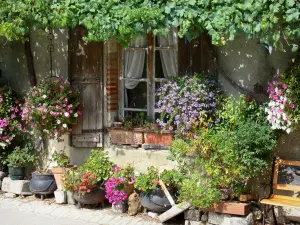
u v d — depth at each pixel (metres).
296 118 6.64
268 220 7.20
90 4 7.12
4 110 8.90
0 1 7.55
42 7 7.34
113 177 7.76
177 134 7.59
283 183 7.10
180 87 7.48
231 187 7.11
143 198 7.61
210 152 7.10
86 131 8.59
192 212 7.21
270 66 7.25
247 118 7.16
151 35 8.17
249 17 6.30
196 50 7.62
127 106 8.49
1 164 9.11
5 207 8.31
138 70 8.35
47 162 9.12
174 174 7.36
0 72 9.44
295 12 6.04
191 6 6.64
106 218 7.70
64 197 8.30
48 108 8.27
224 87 7.58
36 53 9.09
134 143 8.23
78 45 8.57
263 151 6.84
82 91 8.57
